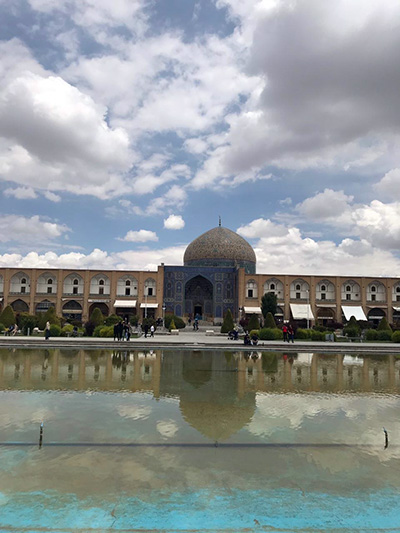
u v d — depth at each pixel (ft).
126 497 11.93
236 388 28.66
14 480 12.92
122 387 28.25
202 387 28.78
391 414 21.89
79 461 14.49
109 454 15.23
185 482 12.96
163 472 13.69
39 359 43.57
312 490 12.62
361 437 17.67
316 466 14.44
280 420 20.22
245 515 11.10
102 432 17.75
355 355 55.06
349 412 22.20
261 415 21.15
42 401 23.63
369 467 14.42
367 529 10.54
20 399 24.11
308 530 10.47
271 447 16.25
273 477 13.48
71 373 34.27
